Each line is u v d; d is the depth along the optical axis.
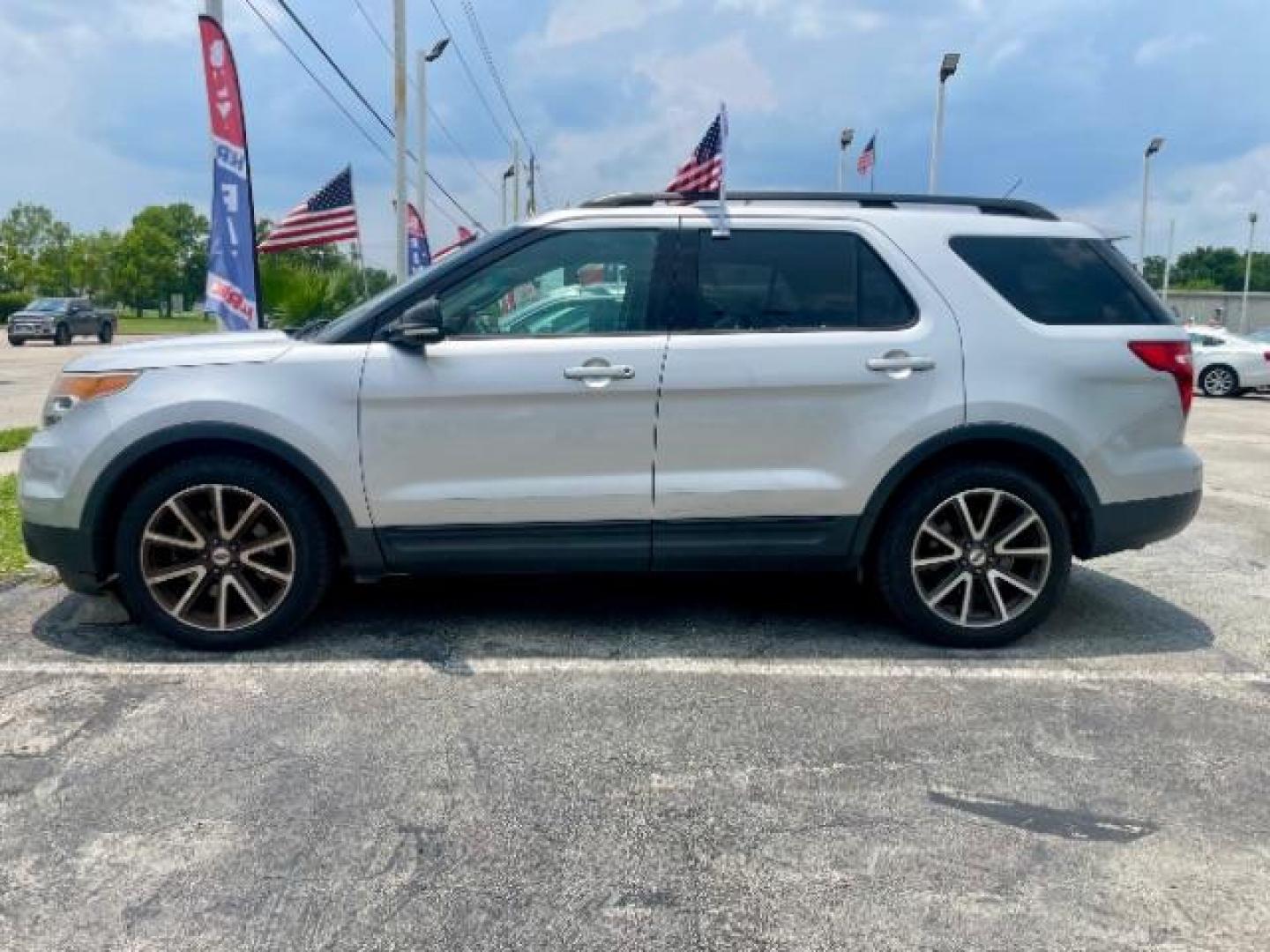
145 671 4.22
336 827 3.02
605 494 4.39
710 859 2.88
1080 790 3.29
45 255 109.44
